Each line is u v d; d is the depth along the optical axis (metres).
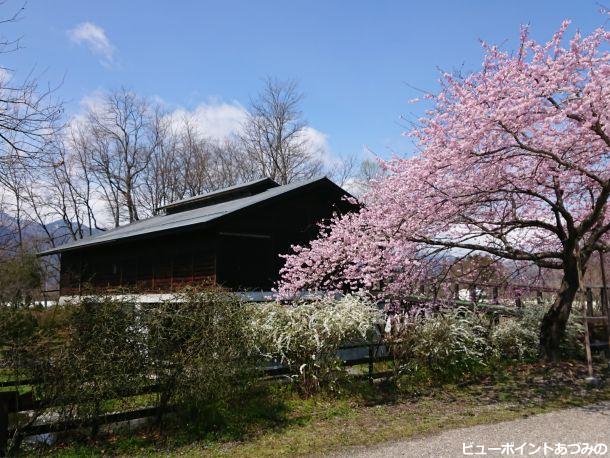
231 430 6.04
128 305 6.08
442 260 9.94
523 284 11.72
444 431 5.93
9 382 6.11
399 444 5.45
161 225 14.93
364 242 9.51
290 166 37.50
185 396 5.96
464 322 9.69
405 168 9.33
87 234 36.97
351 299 8.75
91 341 5.60
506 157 8.20
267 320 7.68
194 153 38.72
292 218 13.66
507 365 10.12
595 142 8.15
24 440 5.36
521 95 7.57
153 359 5.93
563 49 7.50
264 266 12.86
